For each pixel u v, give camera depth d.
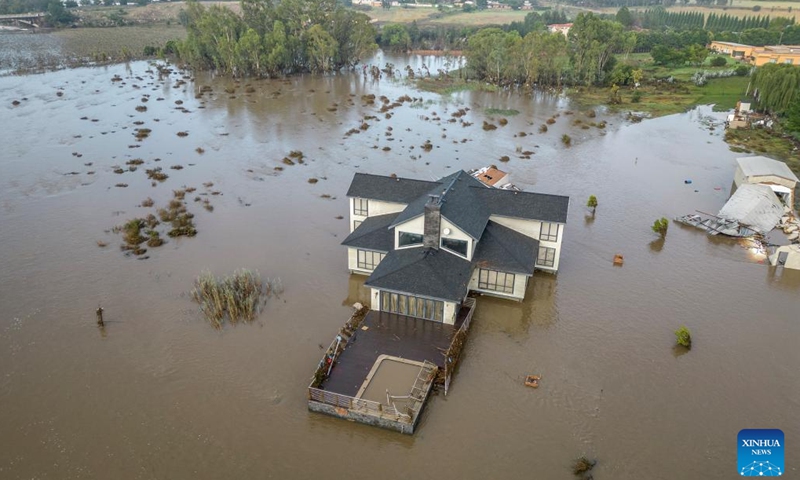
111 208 63.91
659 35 186.12
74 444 33.75
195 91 122.81
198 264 52.69
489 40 138.62
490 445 34.25
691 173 78.50
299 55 145.25
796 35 182.62
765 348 42.66
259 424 35.44
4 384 38.09
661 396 38.06
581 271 53.22
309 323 44.97
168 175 73.88
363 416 34.94
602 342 43.38
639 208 67.06
